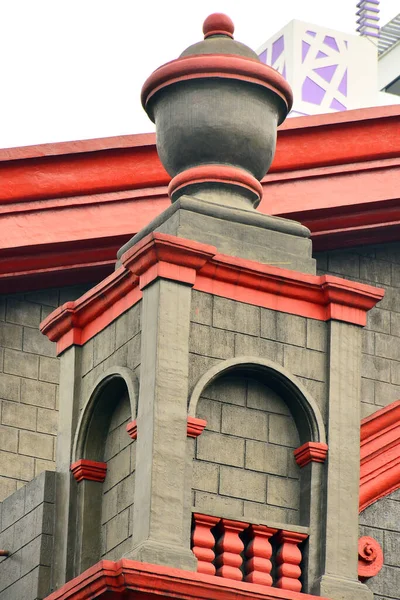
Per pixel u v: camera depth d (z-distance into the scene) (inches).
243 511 594.9
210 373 594.2
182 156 642.2
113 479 617.0
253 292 616.1
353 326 629.6
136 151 773.9
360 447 668.1
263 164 649.6
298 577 594.9
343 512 603.2
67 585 570.6
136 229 768.3
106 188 771.4
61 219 765.3
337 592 589.0
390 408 680.4
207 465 593.9
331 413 613.0
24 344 765.9
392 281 776.3
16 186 763.4
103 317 636.7
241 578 584.4
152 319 594.2
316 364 619.8
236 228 627.5
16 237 757.9
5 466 740.7
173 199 644.7
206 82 641.0
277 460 608.4
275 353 612.4
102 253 770.8
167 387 583.5
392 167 780.6
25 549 637.3
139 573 549.3
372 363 746.8
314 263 637.9
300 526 598.9
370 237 779.4
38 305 776.3
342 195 770.8
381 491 661.3
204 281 606.9
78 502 623.8
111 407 629.0
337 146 775.1
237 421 605.3
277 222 637.9
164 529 567.5
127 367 608.4
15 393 755.4
